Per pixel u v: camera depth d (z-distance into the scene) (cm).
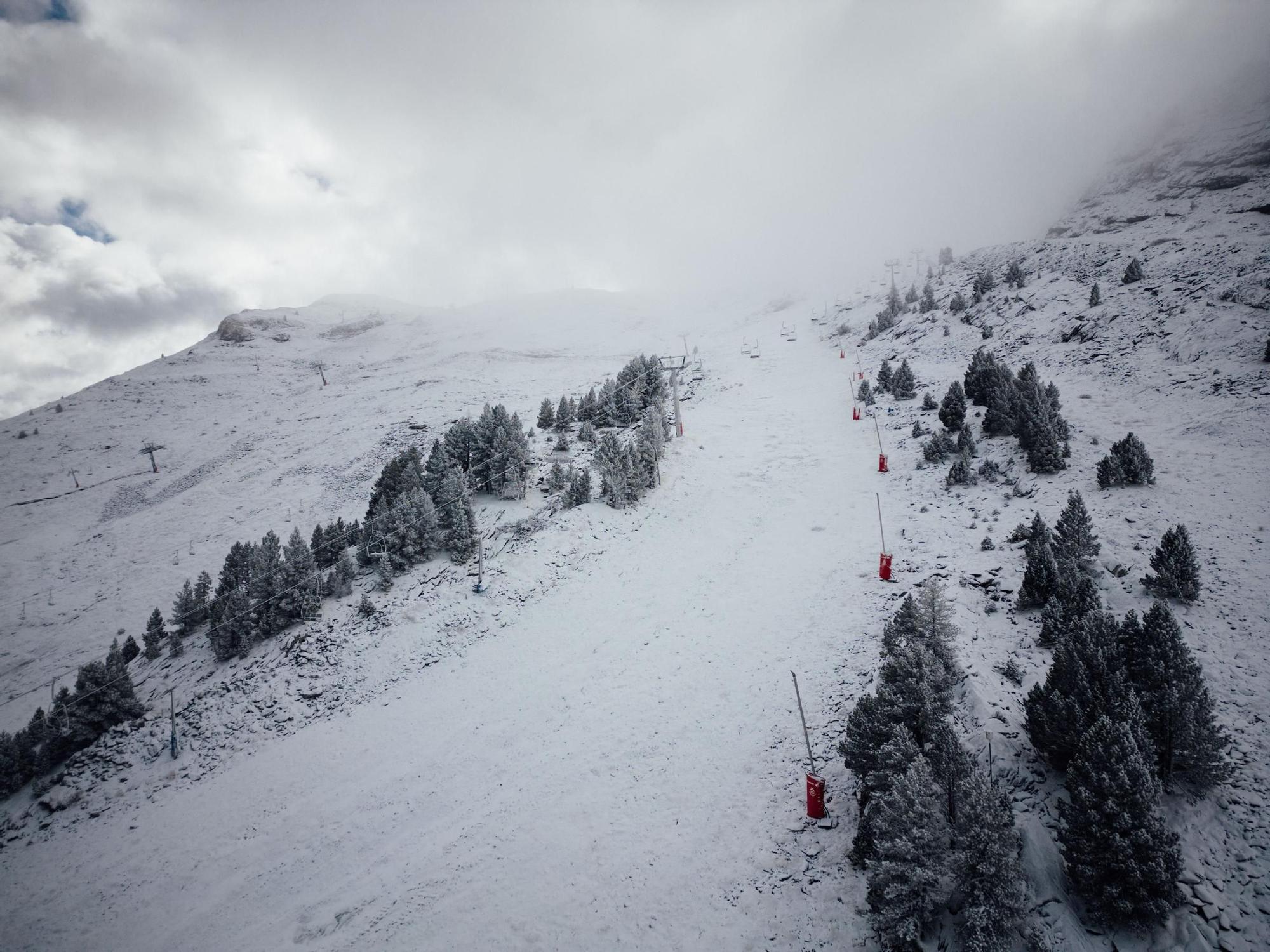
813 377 5700
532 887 1434
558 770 1808
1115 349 3650
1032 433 2775
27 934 1803
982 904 976
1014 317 4938
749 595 2498
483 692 2309
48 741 2703
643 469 3688
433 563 3278
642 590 2759
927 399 3984
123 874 1933
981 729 1352
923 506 2795
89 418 10469
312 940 1458
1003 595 1912
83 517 6888
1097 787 1009
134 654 3669
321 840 1811
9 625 4838
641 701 2028
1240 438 2378
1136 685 1212
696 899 1305
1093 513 2212
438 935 1370
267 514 5700
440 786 1886
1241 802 1091
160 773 2438
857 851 1235
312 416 8406
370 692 2516
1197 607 1595
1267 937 897
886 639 1571
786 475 3588
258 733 2473
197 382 11900
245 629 3016
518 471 3809
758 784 1564
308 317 16988
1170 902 940
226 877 1784
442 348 12862
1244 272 3616
